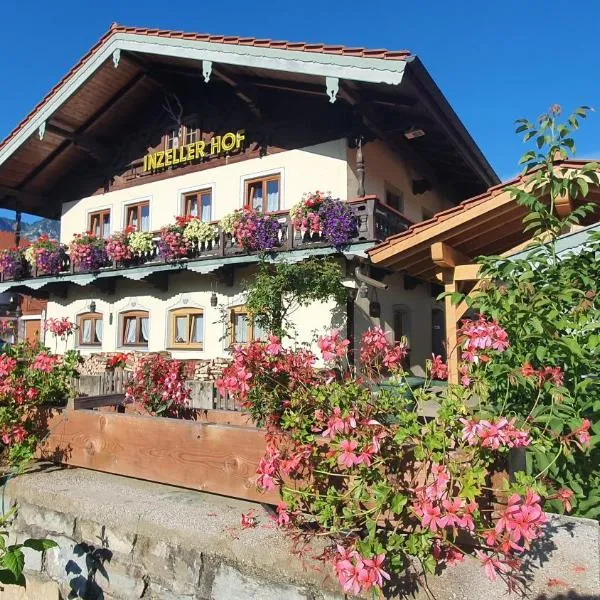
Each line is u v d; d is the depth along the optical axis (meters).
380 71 7.91
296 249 9.59
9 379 3.14
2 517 2.46
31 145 13.41
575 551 1.71
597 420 2.37
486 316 2.40
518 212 5.58
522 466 1.79
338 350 2.19
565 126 2.75
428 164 12.51
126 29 11.02
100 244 12.66
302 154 10.70
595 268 2.56
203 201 12.32
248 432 2.27
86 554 2.35
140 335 12.99
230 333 11.10
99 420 2.81
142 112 13.53
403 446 1.82
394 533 1.70
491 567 1.51
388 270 10.29
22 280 14.33
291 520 1.93
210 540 2.01
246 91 10.52
